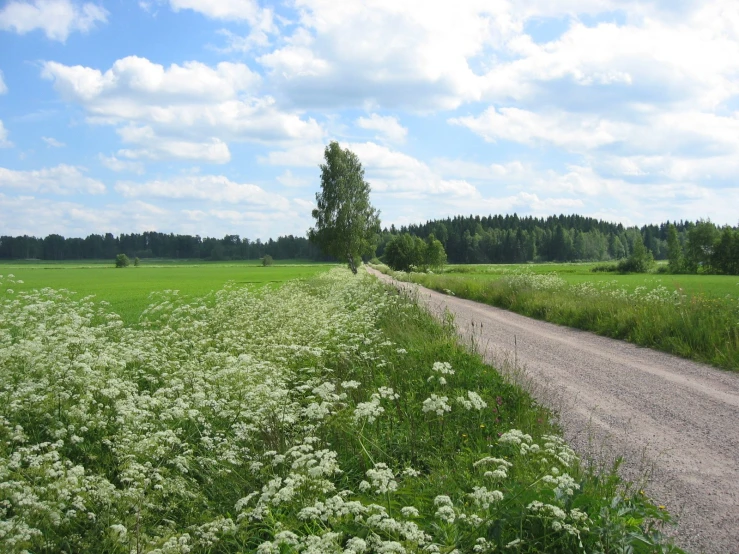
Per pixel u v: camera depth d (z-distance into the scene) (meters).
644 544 3.91
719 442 7.27
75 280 62.19
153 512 4.99
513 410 8.13
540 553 4.01
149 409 6.64
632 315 16.14
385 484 4.46
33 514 4.21
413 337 13.03
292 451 5.16
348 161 66.62
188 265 155.12
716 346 12.88
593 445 7.11
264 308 17.30
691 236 85.06
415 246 89.62
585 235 179.62
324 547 3.59
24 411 6.20
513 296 25.30
